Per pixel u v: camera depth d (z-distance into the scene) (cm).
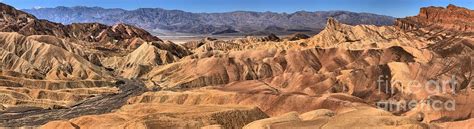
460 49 16225
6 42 18625
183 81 15325
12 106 12356
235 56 16850
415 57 16125
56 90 13950
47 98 13300
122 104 12319
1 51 17250
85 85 14938
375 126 7800
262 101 11094
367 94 12638
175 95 11638
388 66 13650
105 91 14450
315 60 16462
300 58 16338
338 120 8288
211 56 17588
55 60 17200
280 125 8081
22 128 9956
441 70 13450
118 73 18900
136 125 7931
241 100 11212
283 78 14025
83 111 11750
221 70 15788
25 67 16475
